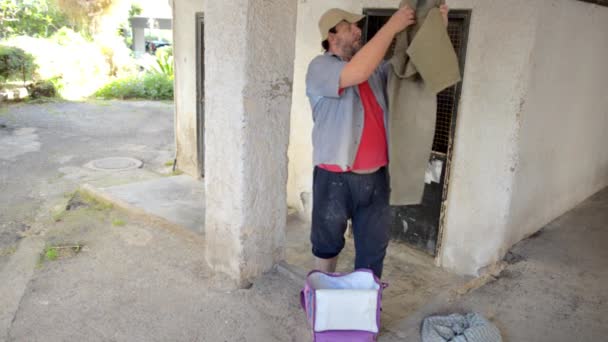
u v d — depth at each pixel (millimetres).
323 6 4922
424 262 4723
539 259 3875
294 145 5598
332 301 2498
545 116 4082
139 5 21328
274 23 3029
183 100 6941
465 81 4078
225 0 2947
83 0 15742
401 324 2900
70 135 9398
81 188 5863
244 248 3260
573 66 4273
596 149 5238
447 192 4395
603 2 4312
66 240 4277
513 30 3693
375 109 2678
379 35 2311
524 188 4078
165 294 3256
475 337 2660
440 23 2354
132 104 13555
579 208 5023
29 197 5797
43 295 3279
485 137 3996
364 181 2738
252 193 3205
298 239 5281
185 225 4957
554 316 3070
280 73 3162
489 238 4090
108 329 2885
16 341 2773
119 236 4348
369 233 2855
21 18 17234
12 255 4039
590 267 3746
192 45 6531
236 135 3080
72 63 14523
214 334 2834
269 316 2996
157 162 7820
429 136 2635
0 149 8031
